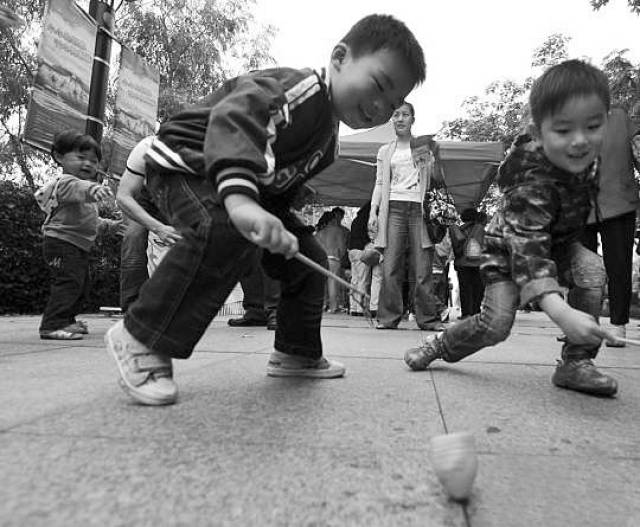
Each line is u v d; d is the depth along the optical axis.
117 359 1.62
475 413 1.64
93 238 3.81
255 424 1.42
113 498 0.91
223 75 11.98
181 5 11.31
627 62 6.01
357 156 7.95
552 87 1.80
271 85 1.63
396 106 1.86
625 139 3.82
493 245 2.14
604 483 1.08
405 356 2.51
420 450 1.24
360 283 8.01
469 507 0.94
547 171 1.94
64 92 5.35
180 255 1.61
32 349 3.00
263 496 0.95
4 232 6.50
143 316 1.62
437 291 7.46
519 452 1.27
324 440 1.30
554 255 2.21
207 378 2.14
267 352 3.02
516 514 0.92
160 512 0.87
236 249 1.60
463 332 2.32
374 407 1.67
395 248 4.96
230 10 11.98
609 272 3.90
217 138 1.44
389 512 0.90
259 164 1.43
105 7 5.88
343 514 0.89
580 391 2.02
